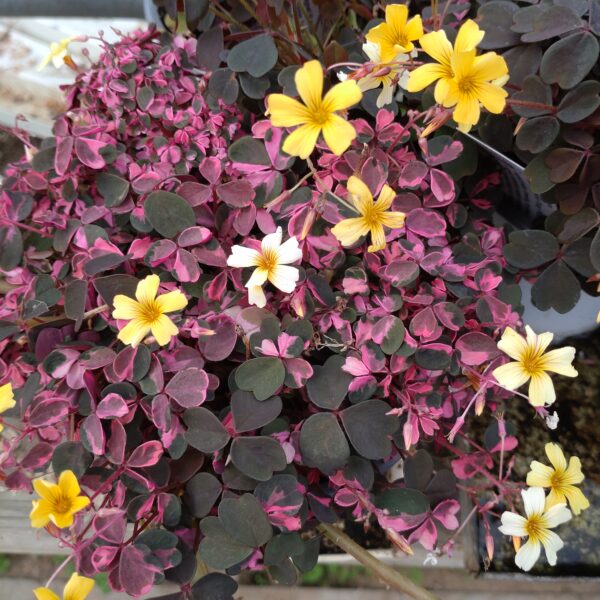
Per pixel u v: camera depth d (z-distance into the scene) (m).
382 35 0.16
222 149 0.19
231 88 0.19
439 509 0.17
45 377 0.17
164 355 0.17
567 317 0.23
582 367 0.24
